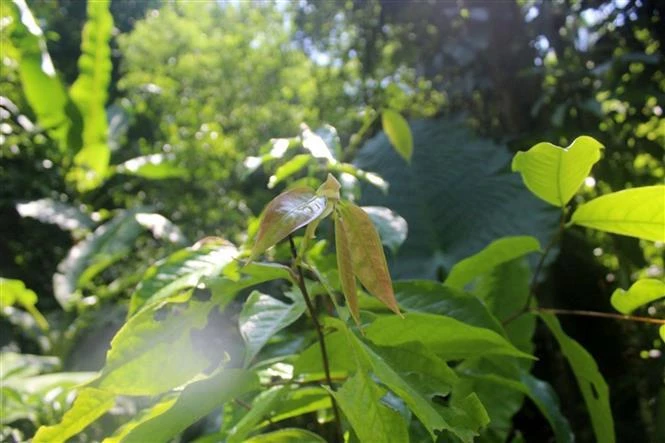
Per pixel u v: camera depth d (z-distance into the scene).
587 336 1.28
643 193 0.51
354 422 0.37
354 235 0.35
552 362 1.25
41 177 2.11
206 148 1.80
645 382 1.15
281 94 2.13
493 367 0.66
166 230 1.35
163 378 0.47
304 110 2.05
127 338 0.47
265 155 0.64
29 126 1.81
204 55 2.07
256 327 0.46
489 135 1.49
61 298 1.39
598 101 1.30
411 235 1.26
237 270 0.52
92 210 2.10
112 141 1.77
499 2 1.44
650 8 1.24
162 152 1.97
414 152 1.36
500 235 1.20
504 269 0.78
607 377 1.24
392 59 1.65
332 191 0.36
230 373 0.43
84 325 1.49
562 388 1.21
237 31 2.17
